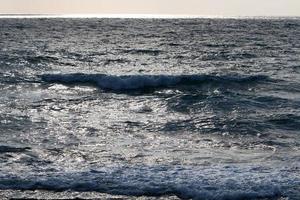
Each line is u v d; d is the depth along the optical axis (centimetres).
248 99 2428
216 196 1045
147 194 1064
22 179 1130
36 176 1152
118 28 10131
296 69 3469
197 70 3381
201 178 1144
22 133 1695
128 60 4019
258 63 3850
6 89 2662
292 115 2052
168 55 4450
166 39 6719
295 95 2525
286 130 1811
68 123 1888
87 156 1391
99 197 1050
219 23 13338
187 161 1337
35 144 1534
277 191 1069
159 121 1962
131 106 2300
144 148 1511
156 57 4300
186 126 1867
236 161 1340
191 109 2242
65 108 2212
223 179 1137
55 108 2202
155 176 1158
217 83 2827
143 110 2211
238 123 1920
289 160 1350
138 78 2794
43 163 1294
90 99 2469
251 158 1377
